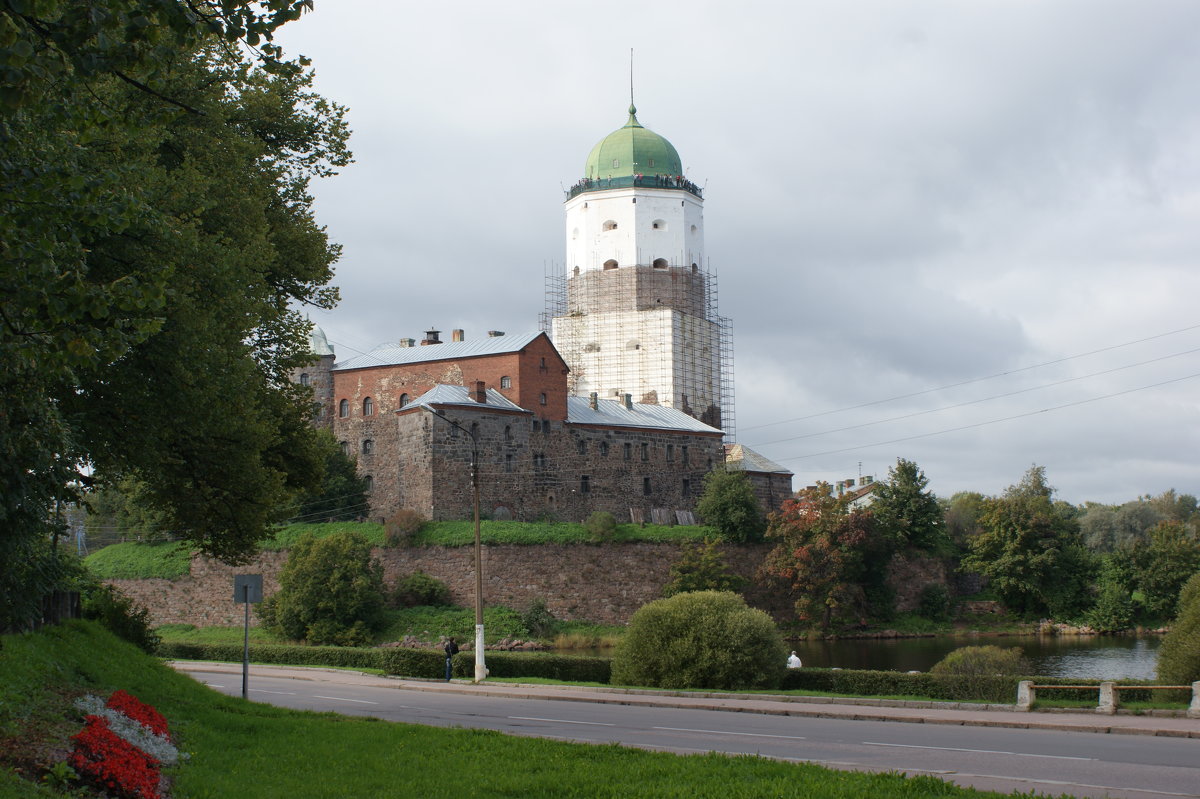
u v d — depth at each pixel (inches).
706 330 5004.9
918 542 4050.2
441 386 3693.4
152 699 995.3
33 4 457.4
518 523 3506.4
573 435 3939.5
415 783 717.3
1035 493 4682.6
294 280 1459.2
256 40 533.0
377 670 2142.0
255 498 1266.0
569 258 5049.2
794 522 3740.2
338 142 1486.2
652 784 704.4
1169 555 3693.4
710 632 1605.6
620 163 5019.7
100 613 1437.0
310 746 854.5
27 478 792.9
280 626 3115.2
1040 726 1088.2
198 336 1008.9
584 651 3117.6
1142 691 1391.5
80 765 611.8
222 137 1228.5
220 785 673.6
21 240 558.6
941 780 693.9
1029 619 3917.3
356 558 3129.9
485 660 1983.3
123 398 1051.3
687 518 4141.2
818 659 2869.1
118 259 941.8
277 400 1409.9
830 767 797.9
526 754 833.5
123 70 576.7
